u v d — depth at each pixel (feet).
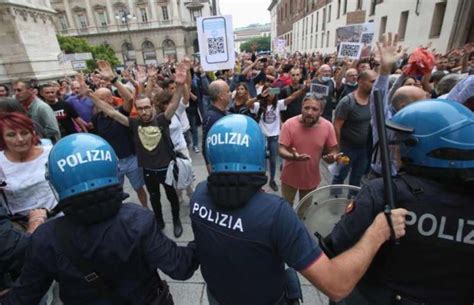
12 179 6.09
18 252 4.45
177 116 11.82
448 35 39.63
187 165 10.05
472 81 6.86
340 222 3.70
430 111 3.02
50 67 58.54
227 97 9.73
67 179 3.11
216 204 3.41
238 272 3.39
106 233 3.29
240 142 3.19
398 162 3.59
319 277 3.00
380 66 6.91
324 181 14.33
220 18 13.84
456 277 3.14
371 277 3.65
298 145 8.70
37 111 12.61
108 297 3.44
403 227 2.99
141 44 157.17
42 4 59.16
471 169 2.84
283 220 3.14
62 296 3.57
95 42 154.81
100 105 9.83
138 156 9.90
